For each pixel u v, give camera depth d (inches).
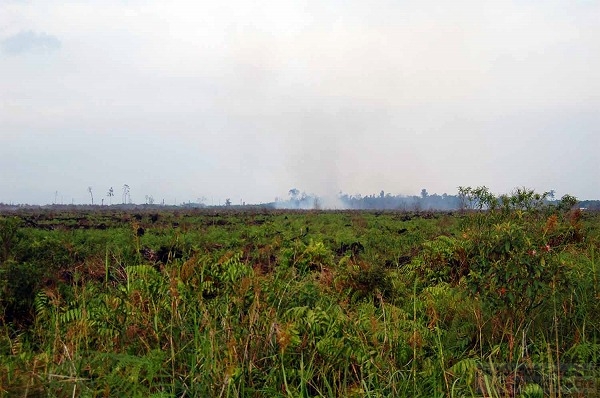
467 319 251.1
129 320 215.6
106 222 1205.7
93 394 163.5
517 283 230.7
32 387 155.7
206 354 190.2
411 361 203.6
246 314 220.4
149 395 170.1
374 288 291.4
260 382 187.0
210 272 242.5
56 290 251.1
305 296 251.4
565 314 240.8
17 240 309.3
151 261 339.6
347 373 198.4
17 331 232.4
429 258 331.6
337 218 1365.7
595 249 343.0
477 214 383.9
